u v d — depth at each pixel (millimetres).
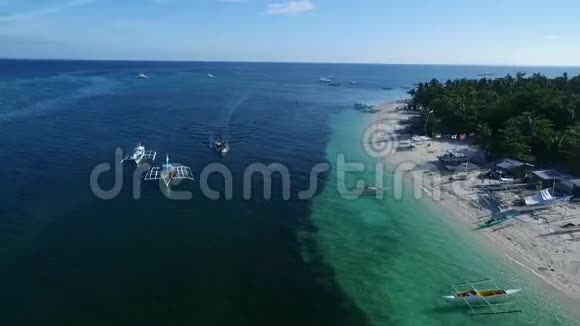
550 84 125125
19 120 114500
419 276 43844
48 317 35750
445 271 44656
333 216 58312
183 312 37188
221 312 37438
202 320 36250
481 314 37750
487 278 43062
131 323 35500
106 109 140000
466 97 111188
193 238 50875
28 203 58438
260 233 52875
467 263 46062
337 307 38906
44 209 56719
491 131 82688
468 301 39344
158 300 38719
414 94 169375
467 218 56812
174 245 48938
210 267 44719
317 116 140375
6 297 38000
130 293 39531
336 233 53375
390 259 47188
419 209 60312
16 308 36656
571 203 58219
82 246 47594
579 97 89500
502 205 59000
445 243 50625
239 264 45531
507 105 90938
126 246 48125
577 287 41062
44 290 39344
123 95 185000
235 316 37000
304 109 156375
